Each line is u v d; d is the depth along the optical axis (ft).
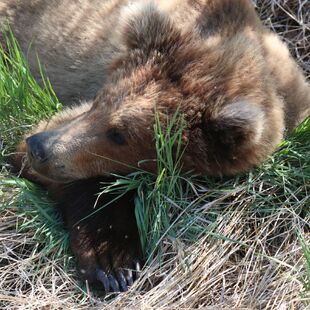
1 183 27.89
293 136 28.45
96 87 31.60
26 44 34.47
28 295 24.93
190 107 25.38
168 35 26.43
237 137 25.14
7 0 35.04
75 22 32.86
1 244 26.58
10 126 30.48
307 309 22.90
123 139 25.70
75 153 25.82
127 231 26.32
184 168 26.25
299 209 27.02
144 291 24.94
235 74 25.99
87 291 24.90
